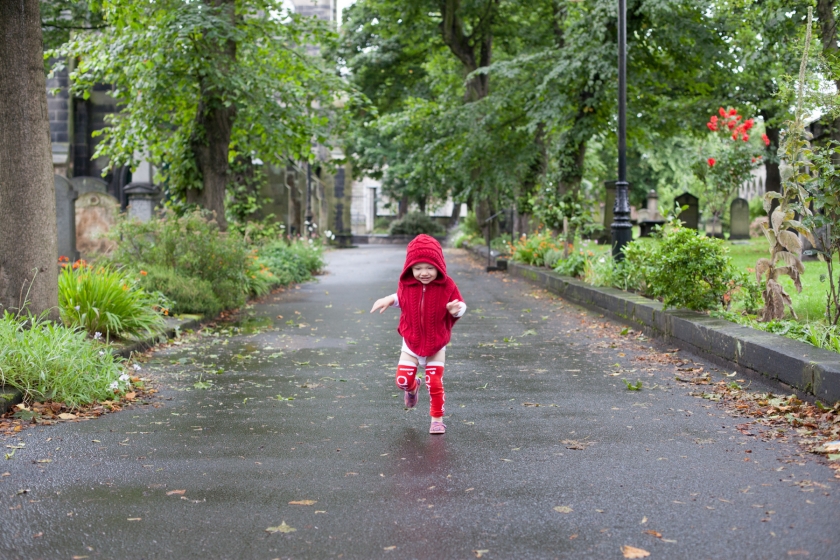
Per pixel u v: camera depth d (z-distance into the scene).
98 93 34.31
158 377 7.94
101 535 3.61
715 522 3.68
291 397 6.94
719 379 7.32
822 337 7.18
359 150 46.00
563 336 10.91
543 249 21.28
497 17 30.00
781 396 6.26
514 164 25.66
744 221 27.47
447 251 37.97
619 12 14.37
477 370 8.33
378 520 3.80
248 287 15.99
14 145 7.86
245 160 24.44
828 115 9.22
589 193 40.94
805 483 4.20
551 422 5.89
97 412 6.26
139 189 23.61
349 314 13.93
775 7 15.52
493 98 23.34
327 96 18.64
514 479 4.45
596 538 3.53
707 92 23.31
